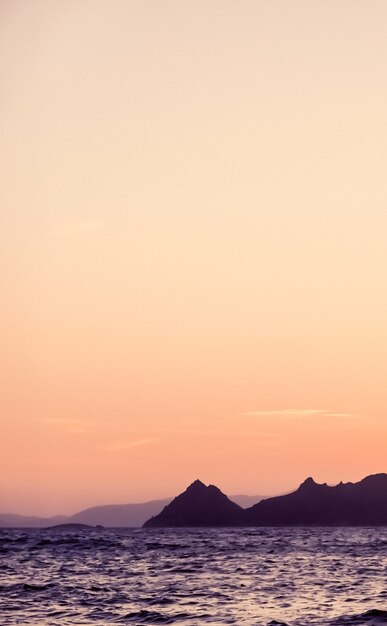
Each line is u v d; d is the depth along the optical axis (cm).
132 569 6362
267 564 7119
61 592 4591
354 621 3541
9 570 6225
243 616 3691
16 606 3994
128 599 4278
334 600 4284
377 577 5706
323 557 8344
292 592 4666
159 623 3500
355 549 10394
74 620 3566
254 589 4822
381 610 3784
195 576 5725
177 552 9219
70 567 6575
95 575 5769
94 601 4184
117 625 3441
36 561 7338
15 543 11462
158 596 4416
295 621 3547
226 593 4591
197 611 3838
